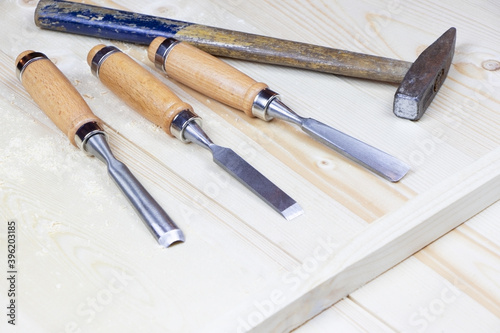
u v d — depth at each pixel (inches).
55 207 45.3
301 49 54.8
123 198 45.8
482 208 48.0
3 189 46.6
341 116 51.8
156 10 62.3
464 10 61.1
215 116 51.9
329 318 42.4
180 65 52.0
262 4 62.9
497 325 41.5
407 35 59.1
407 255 45.0
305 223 43.9
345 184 46.5
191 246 42.7
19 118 51.9
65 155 48.9
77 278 41.3
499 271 44.3
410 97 49.2
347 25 60.4
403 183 46.5
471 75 54.9
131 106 51.3
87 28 58.7
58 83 49.8
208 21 60.9
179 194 46.0
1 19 61.9
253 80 50.5
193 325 38.7
